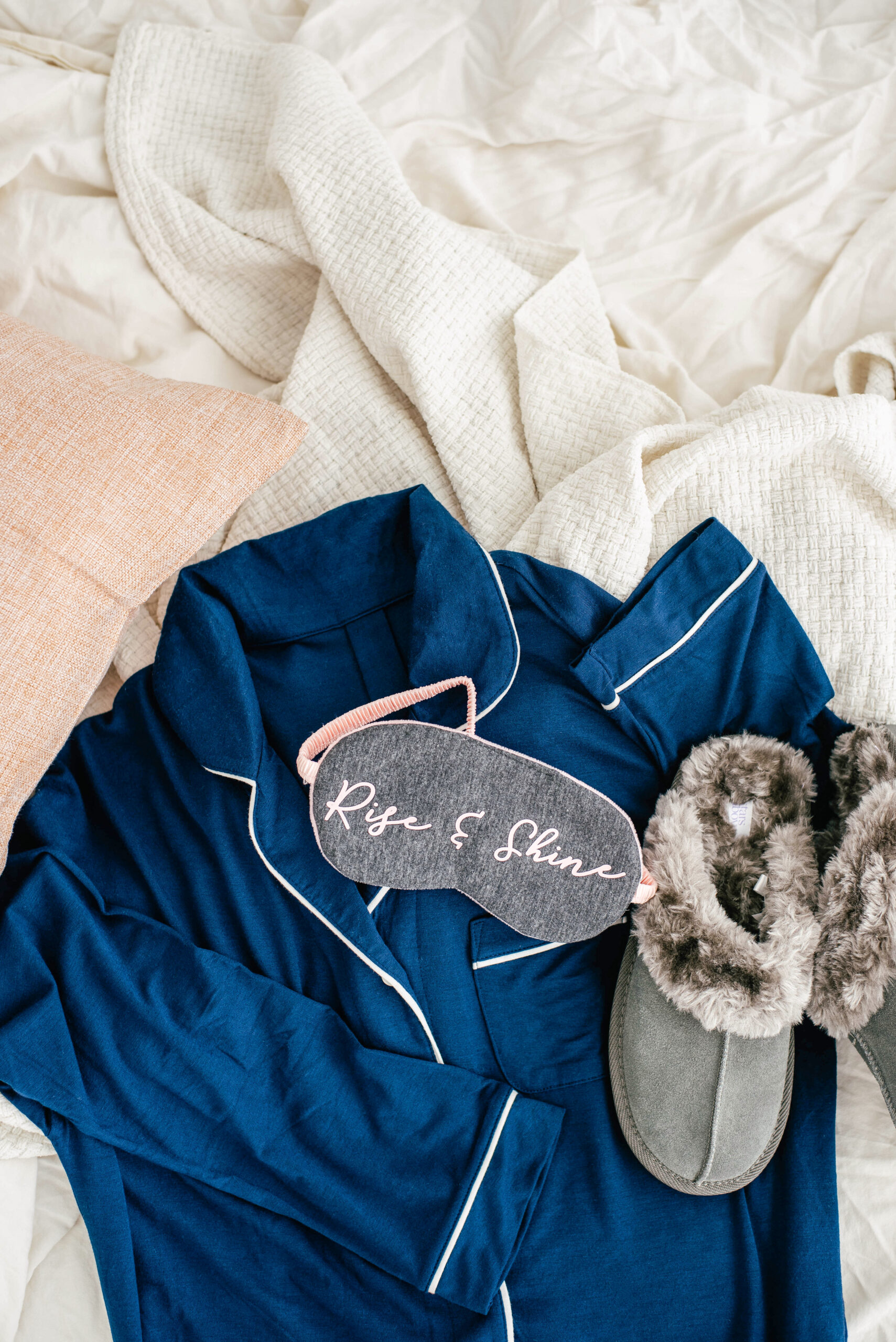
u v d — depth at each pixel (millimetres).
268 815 884
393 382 1092
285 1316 802
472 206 1145
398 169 1056
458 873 846
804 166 1090
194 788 911
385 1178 813
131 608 896
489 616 907
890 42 1093
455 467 1045
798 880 849
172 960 846
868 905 794
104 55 1147
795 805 884
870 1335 817
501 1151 828
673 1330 800
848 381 1072
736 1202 843
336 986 882
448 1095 842
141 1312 797
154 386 917
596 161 1136
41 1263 845
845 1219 852
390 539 969
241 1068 830
